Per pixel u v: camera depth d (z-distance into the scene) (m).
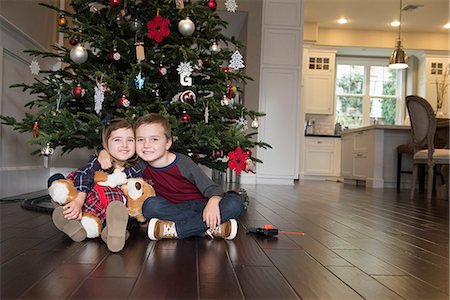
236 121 2.25
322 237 1.61
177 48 1.80
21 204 2.19
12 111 2.54
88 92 1.83
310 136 7.83
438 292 0.95
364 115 8.45
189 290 0.90
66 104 1.88
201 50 2.09
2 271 1.02
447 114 7.80
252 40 5.35
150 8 1.88
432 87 7.86
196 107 1.94
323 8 6.72
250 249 1.34
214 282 0.96
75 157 3.60
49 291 0.87
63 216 1.36
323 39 7.80
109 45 1.83
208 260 1.17
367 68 8.45
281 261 1.19
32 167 2.97
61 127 1.71
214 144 1.73
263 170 5.38
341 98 8.40
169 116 1.67
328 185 5.70
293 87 5.40
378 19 7.17
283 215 2.23
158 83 2.00
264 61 5.38
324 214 2.35
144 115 1.62
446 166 4.02
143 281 0.95
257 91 5.35
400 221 2.20
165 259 1.17
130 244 1.36
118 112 1.80
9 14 2.44
